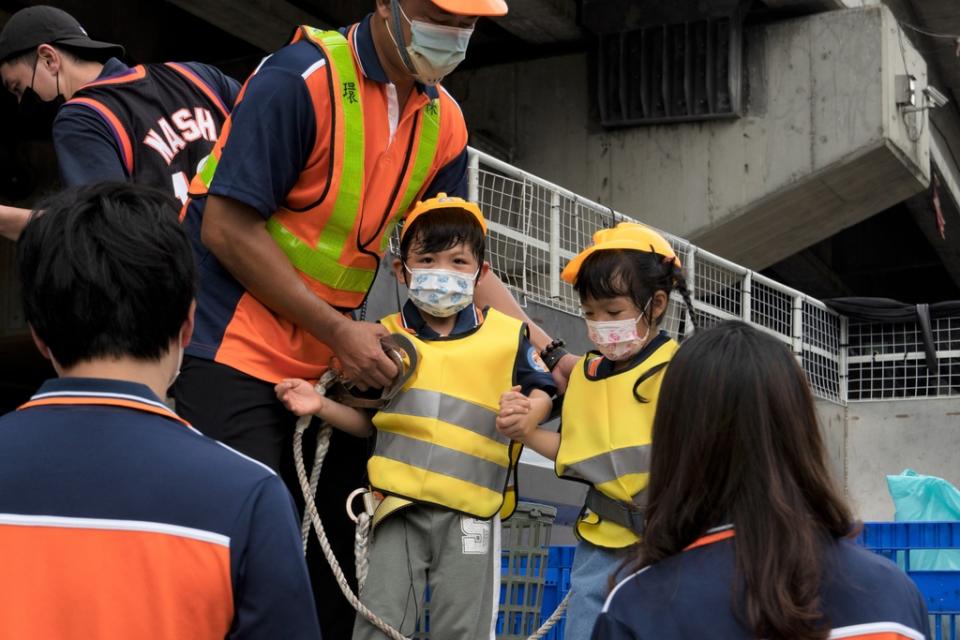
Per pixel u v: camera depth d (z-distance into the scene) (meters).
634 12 12.88
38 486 1.58
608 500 3.20
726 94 12.48
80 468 1.59
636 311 3.23
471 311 3.34
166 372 1.72
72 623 1.54
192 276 1.72
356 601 3.04
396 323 3.34
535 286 7.75
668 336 3.32
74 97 3.52
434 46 3.01
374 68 3.09
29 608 1.54
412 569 3.13
